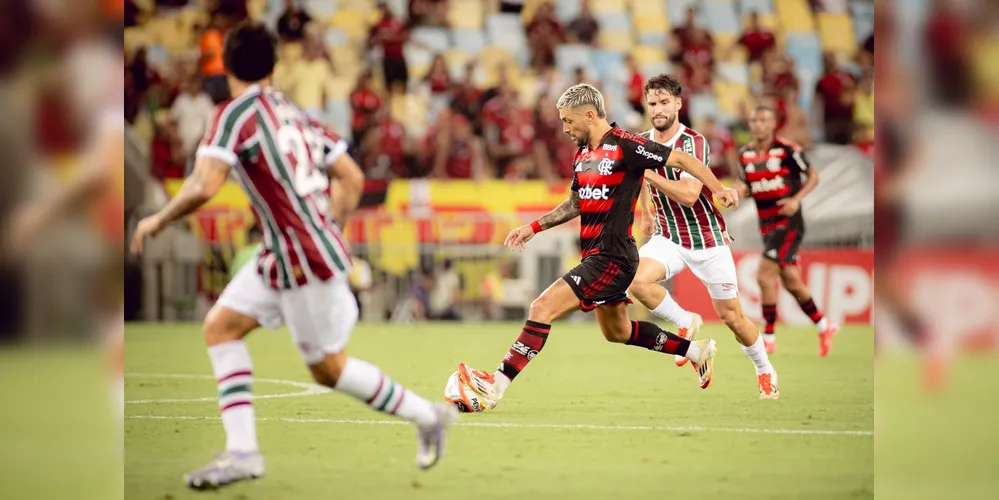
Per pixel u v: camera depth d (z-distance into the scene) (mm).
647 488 16750
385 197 59125
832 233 56688
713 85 72188
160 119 61344
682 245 27734
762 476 17703
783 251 37656
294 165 15672
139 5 66062
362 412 24875
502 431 22219
